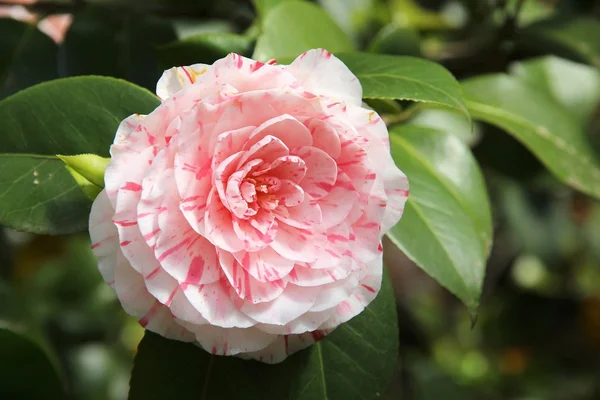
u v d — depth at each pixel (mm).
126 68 518
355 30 617
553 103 536
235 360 422
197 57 457
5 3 530
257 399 420
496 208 810
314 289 392
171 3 568
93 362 760
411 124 489
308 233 393
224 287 385
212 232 380
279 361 401
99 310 804
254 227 390
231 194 380
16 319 629
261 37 446
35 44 515
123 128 376
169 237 375
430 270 441
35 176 419
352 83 392
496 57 576
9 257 727
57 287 800
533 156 624
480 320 1048
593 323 973
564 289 993
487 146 627
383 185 393
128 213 373
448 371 1015
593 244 976
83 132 421
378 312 429
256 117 381
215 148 376
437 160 478
